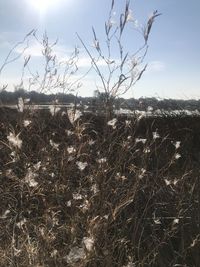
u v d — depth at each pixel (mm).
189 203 3680
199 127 6629
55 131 3711
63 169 3307
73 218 2975
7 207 3365
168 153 5211
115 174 3455
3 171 3395
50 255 2766
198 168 4711
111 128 3760
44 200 3154
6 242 3027
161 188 3836
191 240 3387
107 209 3182
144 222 3633
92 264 2775
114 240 3193
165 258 3332
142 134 5758
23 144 3469
